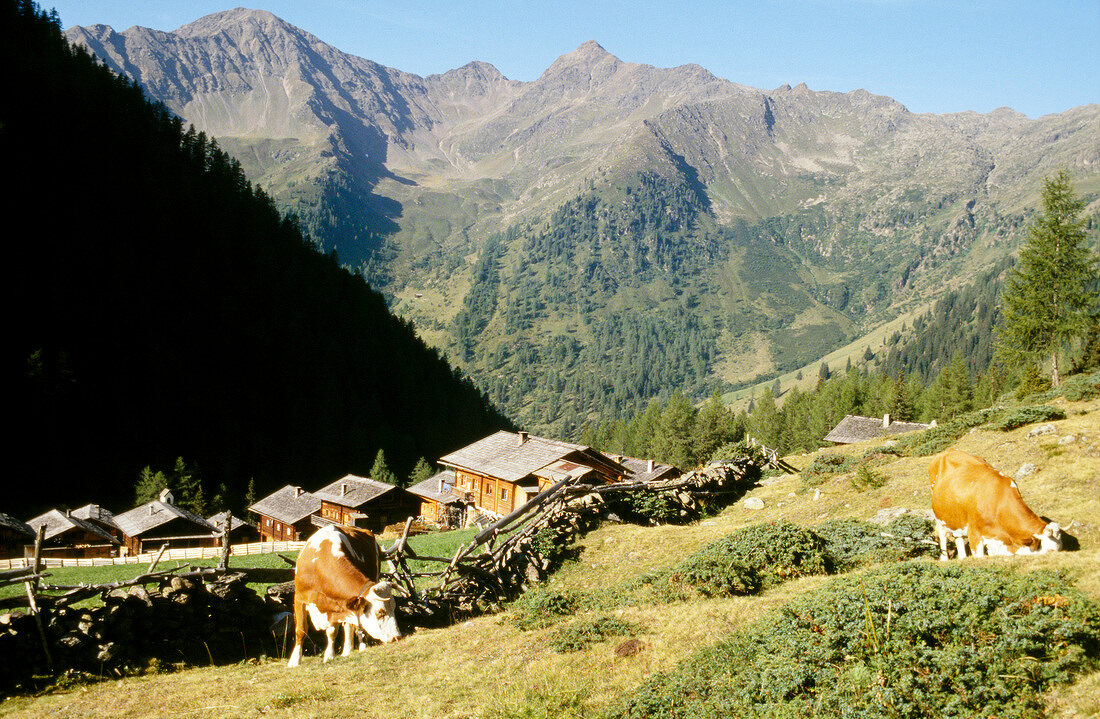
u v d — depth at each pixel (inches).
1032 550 534.9
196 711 458.6
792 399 6063.0
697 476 1309.1
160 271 4928.6
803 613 464.8
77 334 4311.0
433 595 768.3
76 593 580.7
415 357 6387.8
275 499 3117.6
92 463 3774.6
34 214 4515.3
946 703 354.0
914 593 451.5
